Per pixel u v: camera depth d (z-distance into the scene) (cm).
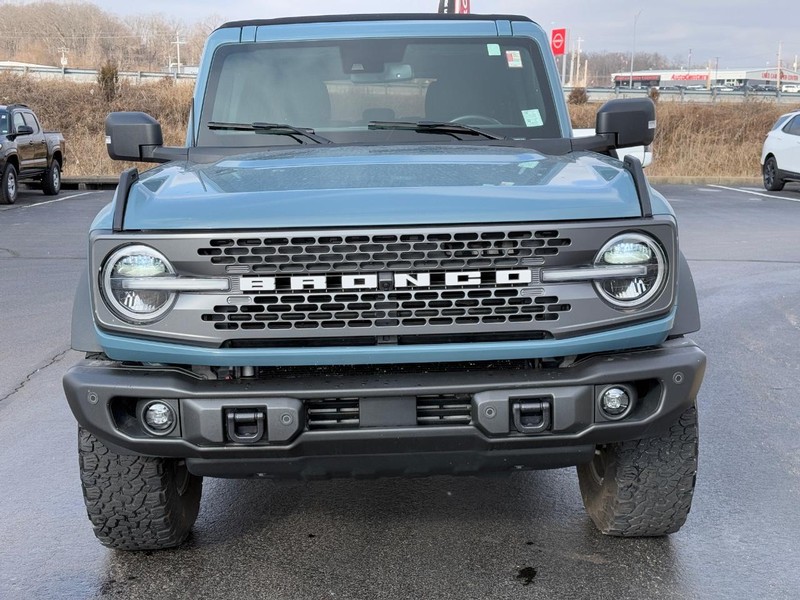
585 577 348
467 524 400
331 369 314
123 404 319
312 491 443
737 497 425
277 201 305
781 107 3266
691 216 1619
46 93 3322
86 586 348
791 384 609
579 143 420
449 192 310
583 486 398
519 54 461
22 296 903
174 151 421
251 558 370
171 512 357
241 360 302
